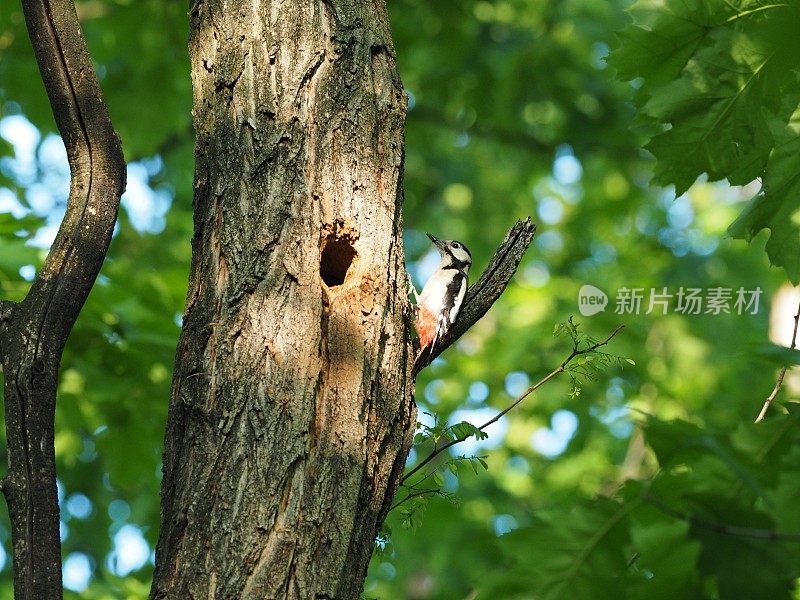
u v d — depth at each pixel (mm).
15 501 6871
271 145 7219
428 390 23938
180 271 15609
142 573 17828
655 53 8695
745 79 8500
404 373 7332
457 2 24125
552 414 23156
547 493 23109
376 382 7031
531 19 26891
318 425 6715
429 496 9102
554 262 30875
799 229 8812
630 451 21906
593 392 22672
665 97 8680
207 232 7195
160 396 15109
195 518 6426
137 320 14664
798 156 8680
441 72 25312
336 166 7309
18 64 20953
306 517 6418
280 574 6246
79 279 7348
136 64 21984
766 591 5629
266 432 6566
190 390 6805
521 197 33594
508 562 6117
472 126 29453
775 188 8781
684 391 22266
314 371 6793
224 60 7500
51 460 7004
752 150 8742
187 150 28594
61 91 7688
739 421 6059
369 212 7340
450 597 23172
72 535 24812
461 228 33969
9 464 6949
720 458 5391
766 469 5621
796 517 5938
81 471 24656
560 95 25797
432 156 32781
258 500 6395
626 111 26891
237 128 7305
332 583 6359
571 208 32250
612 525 5918
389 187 7512
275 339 6805
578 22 26344
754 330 23438
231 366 6762
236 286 6930
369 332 7094
